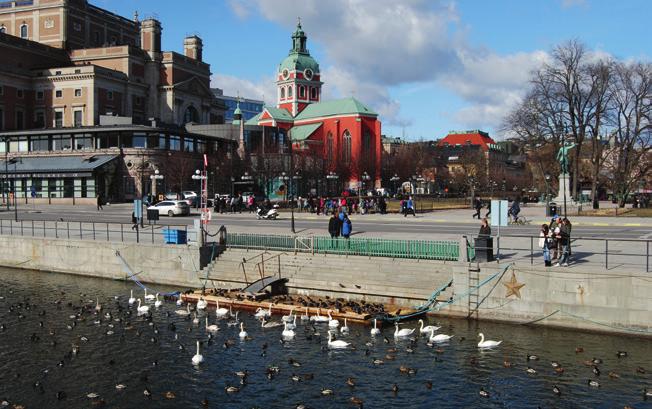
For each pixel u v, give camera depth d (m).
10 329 27.75
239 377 21.41
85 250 42.09
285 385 20.64
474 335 25.56
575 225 48.53
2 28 131.00
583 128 72.69
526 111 75.06
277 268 34.41
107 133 92.69
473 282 28.00
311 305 29.34
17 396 20.36
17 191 91.31
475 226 49.12
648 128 70.56
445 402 19.17
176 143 95.00
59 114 117.06
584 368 21.70
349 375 21.38
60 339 26.14
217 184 88.62
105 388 20.91
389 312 28.23
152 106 128.50
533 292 26.75
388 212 68.50
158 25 129.75
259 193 91.69
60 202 88.00
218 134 118.38
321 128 142.88
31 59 119.56
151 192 89.62
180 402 19.66
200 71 140.38
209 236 41.09
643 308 24.70
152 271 39.00
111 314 29.89
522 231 43.91
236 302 30.75
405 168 131.12
